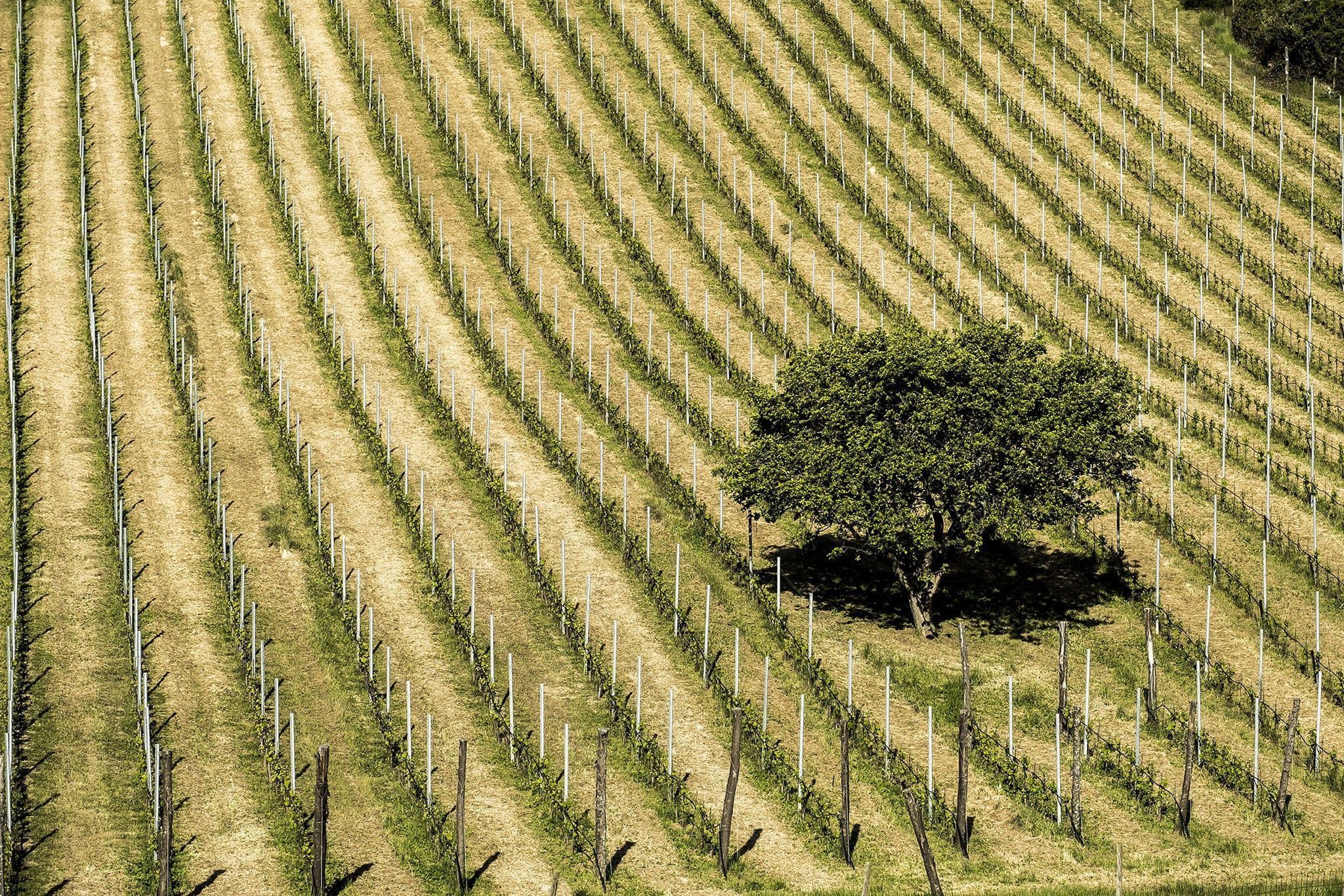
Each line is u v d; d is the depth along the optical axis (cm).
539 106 19325
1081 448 11450
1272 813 10044
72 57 19562
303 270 16350
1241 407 14738
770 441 11825
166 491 13175
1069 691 11325
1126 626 12112
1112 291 16450
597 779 9144
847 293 16412
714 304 16200
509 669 10419
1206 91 19725
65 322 15275
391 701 10900
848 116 19050
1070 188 17950
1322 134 19012
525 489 13525
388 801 9875
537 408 14538
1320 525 13225
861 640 11844
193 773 10012
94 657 11112
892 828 9812
